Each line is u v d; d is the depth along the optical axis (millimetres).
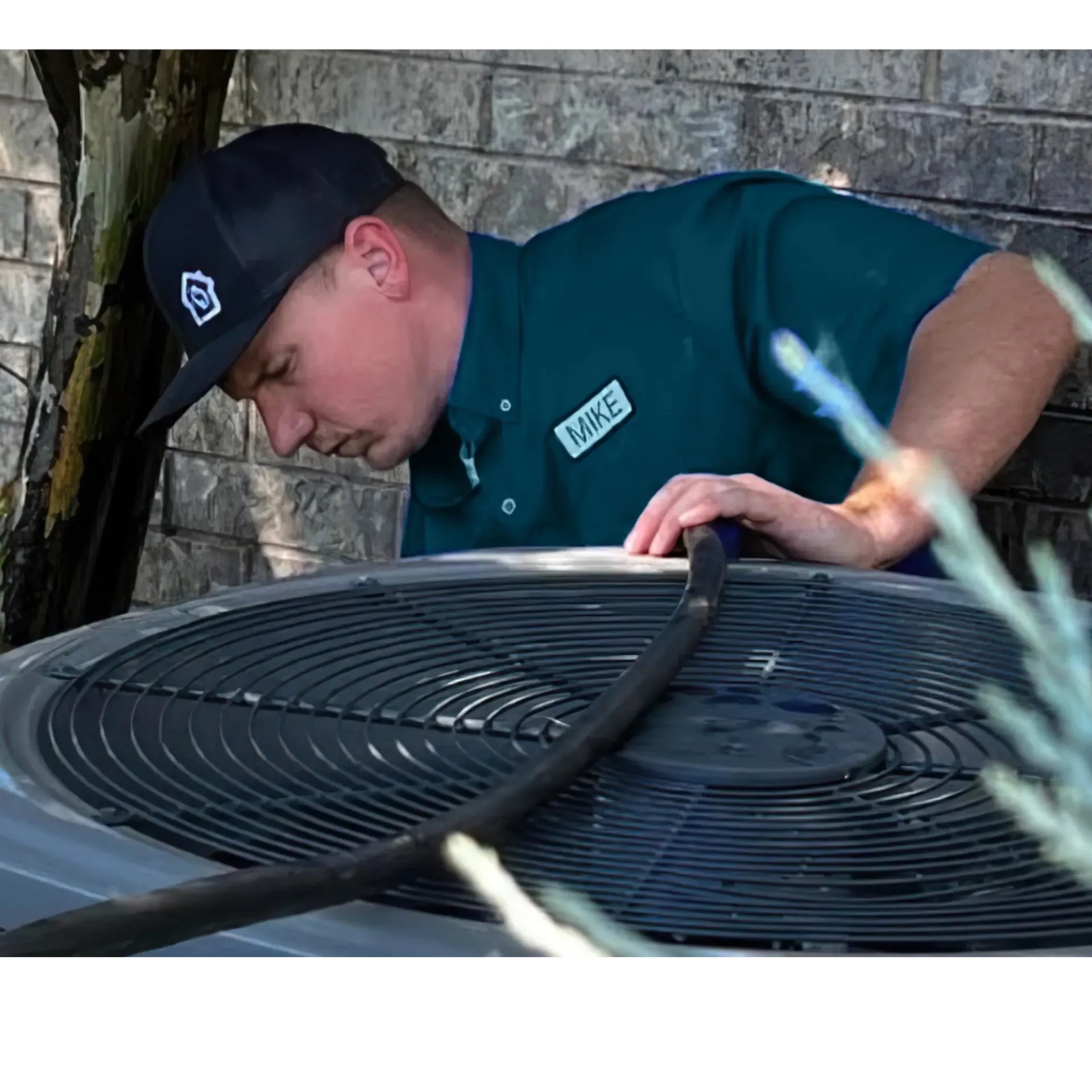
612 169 2533
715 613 1384
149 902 827
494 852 955
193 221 1867
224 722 1194
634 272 2021
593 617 1436
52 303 2229
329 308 1890
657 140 2498
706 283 1997
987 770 1124
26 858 948
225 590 1529
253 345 1908
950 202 2369
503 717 1201
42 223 2920
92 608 2336
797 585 1546
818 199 2059
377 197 1936
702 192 2053
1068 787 1098
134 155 2137
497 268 2010
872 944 864
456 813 958
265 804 1042
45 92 2182
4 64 2857
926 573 1931
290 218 1861
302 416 1975
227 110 2719
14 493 2273
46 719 1180
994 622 1457
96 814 1001
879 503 1744
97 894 911
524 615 1446
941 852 987
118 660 1317
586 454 2043
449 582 1551
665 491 1637
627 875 942
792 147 2434
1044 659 1359
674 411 2037
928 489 1762
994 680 1307
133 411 2260
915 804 1058
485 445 2047
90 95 2121
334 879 864
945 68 2322
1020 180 2322
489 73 2561
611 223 2062
